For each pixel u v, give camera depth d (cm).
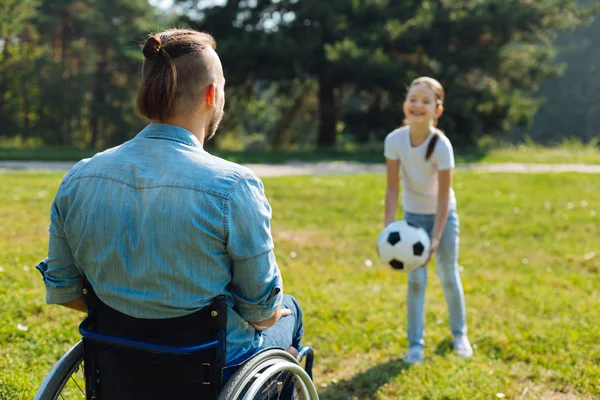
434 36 2745
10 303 464
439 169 389
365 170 1800
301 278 596
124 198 189
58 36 3925
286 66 2773
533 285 596
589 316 491
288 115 3838
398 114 2803
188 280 186
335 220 925
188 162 190
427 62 2875
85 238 192
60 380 219
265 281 194
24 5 3431
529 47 3008
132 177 190
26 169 1473
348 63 2539
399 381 376
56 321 443
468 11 2819
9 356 376
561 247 776
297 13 2862
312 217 936
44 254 632
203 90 197
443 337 449
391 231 399
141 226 186
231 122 3734
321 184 1270
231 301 199
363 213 988
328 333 450
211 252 187
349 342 438
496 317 490
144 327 193
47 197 985
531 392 364
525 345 430
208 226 184
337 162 2066
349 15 2848
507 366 401
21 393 325
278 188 1190
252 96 3638
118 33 3731
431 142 388
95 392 206
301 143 4353
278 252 705
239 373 196
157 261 185
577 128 5994
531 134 5988
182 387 195
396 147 404
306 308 498
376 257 705
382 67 2528
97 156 201
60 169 1512
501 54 2859
